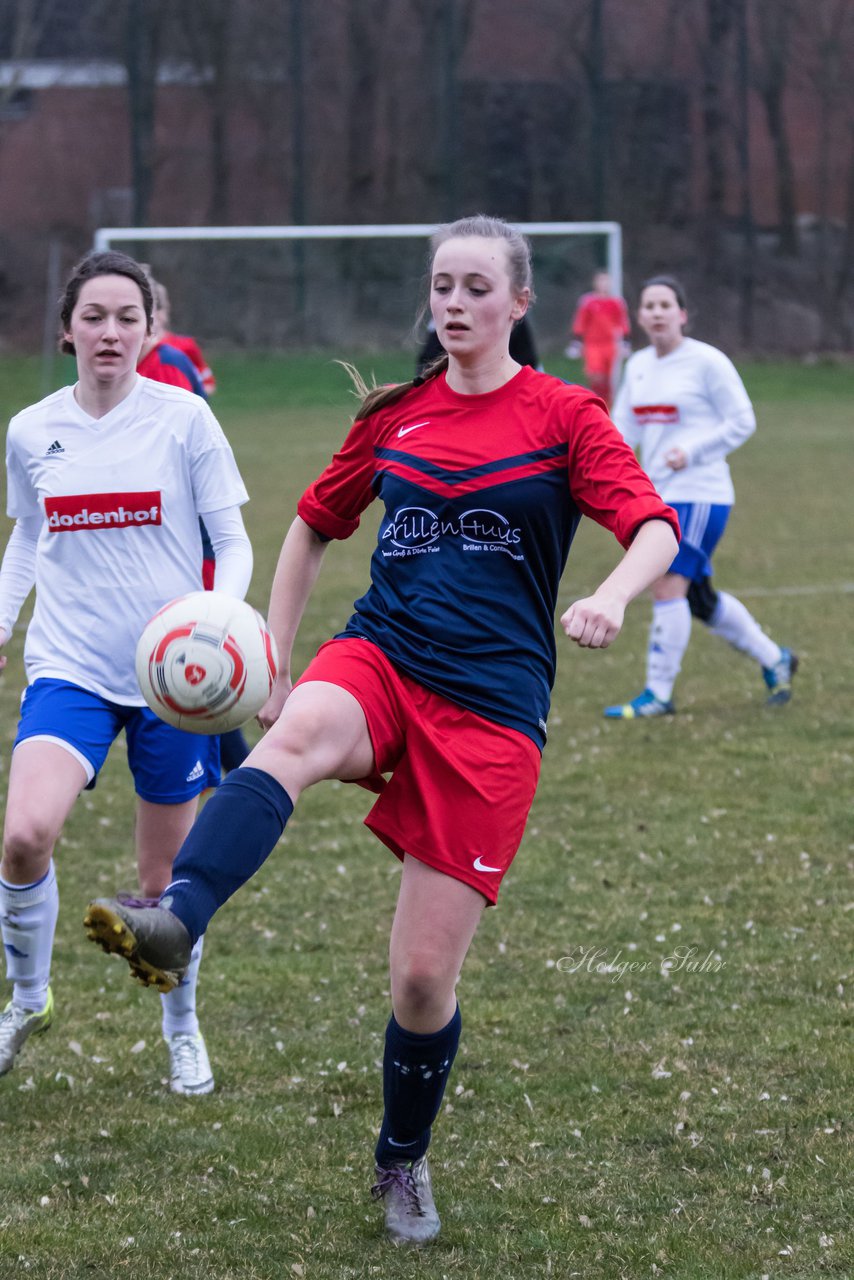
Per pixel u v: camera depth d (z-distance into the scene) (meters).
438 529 10.36
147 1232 10.58
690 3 116.94
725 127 118.19
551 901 18.05
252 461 64.25
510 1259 10.23
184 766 12.90
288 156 116.69
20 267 116.50
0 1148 12.03
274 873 19.47
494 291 10.27
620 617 9.23
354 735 9.80
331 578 41.53
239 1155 11.88
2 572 13.48
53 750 12.29
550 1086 13.12
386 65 115.75
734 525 49.28
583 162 117.12
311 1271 10.03
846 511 51.69
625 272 117.56
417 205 117.12
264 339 90.38
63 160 117.75
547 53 116.06
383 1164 10.77
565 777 23.38
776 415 86.62
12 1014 13.07
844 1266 9.98
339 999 15.34
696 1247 10.27
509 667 10.24
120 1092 13.21
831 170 120.31
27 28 116.06
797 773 23.12
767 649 27.45
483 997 15.21
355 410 11.38
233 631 10.70
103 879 19.23
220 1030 14.62
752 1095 12.76
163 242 89.81
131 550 12.76
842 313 120.12
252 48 115.44
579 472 10.26
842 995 14.94
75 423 12.88
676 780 23.02
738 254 119.06
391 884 19.05
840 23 119.50
